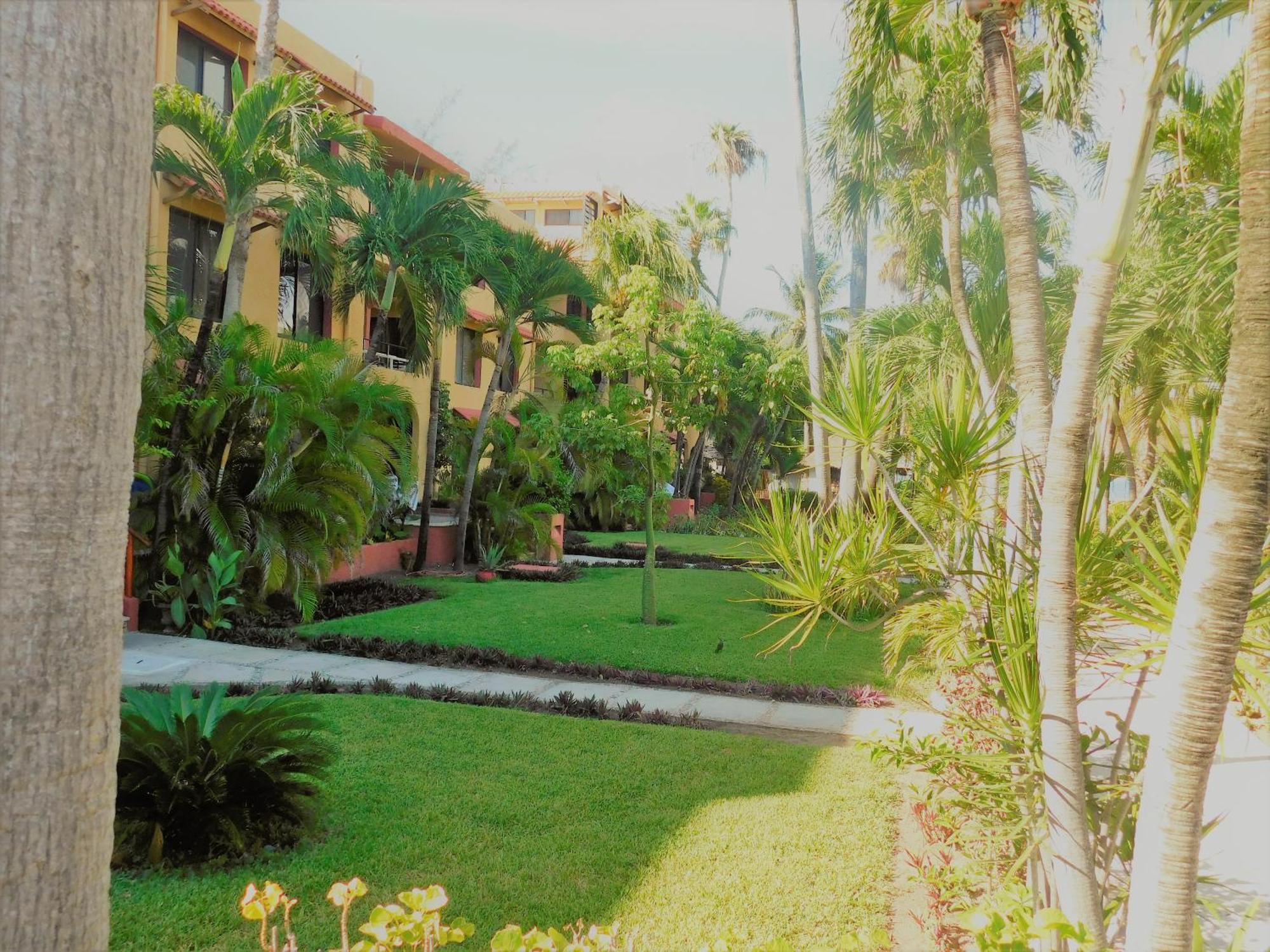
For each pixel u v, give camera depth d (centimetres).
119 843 512
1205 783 222
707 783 670
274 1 1552
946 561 364
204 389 1334
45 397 149
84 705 155
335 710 858
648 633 1330
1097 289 293
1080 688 955
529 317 2202
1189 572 225
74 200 152
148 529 1345
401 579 1962
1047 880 365
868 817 600
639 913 456
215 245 1717
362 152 1528
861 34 791
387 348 2480
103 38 155
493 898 471
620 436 1445
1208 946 436
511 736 782
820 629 1390
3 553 147
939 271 1148
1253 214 217
